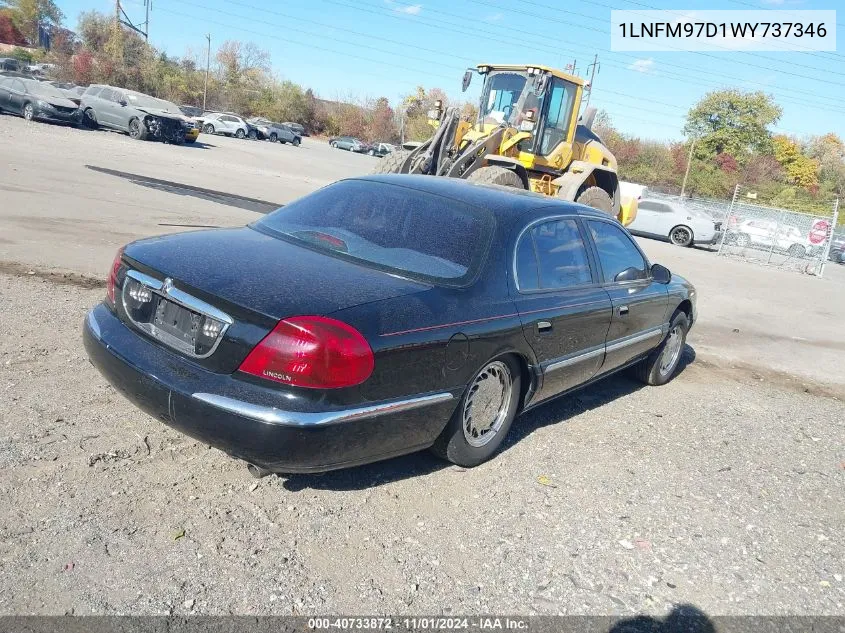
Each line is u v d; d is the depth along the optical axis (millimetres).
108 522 2936
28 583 2529
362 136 85750
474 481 3766
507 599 2828
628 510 3691
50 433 3555
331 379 2889
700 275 15656
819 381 7289
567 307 4230
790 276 19469
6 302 5488
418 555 3031
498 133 12453
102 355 3287
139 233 8938
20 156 14914
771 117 64562
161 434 3723
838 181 71562
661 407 5562
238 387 2906
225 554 2846
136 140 27062
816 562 3451
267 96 84062
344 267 3496
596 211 5020
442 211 4027
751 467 4539
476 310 3561
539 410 5047
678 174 61875
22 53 68875
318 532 3082
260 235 3934
